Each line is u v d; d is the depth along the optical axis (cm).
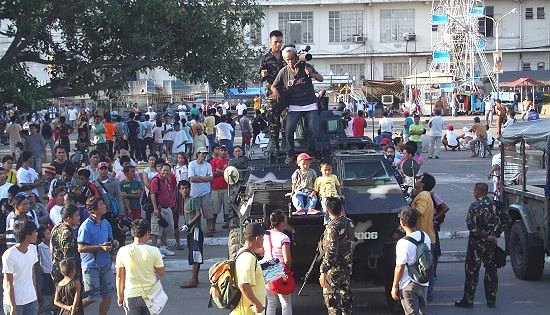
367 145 1286
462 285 1239
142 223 852
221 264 769
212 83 1906
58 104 5016
